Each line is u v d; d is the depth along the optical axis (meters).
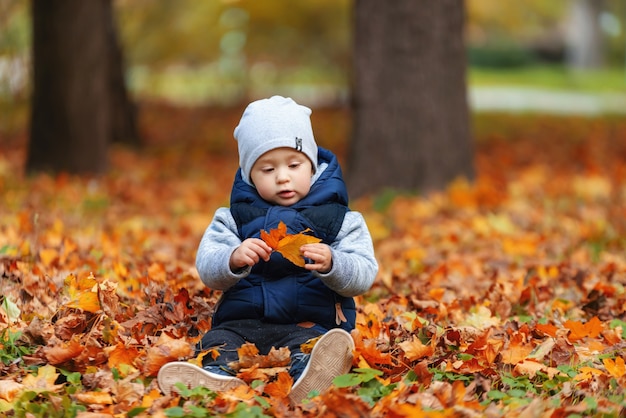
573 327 5.66
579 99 39.00
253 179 5.21
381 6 12.83
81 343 5.19
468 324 6.07
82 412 4.36
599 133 24.22
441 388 4.51
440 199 12.02
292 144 5.09
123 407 4.47
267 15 25.95
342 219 5.20
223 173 16.27
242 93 29.73
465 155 13.09
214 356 4.86
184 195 13.12
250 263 4.85
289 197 5.15
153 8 24.84
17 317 5.70
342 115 27.72
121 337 5.28
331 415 4.23
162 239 9.36
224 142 21.70
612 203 12.17
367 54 12.92
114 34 19.30
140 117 26.83
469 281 7.65
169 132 23.69
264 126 5.12
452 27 12.95
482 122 26.78
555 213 11.27
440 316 6.31
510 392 4.64
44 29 13.93
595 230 9.88
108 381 4.73
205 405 4.43
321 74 29.64
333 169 5.33
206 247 5.13
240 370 4.75
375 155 12.90
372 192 12.89
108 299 5.69
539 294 7.01
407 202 12.01
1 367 4.98
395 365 5.09
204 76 35.84
